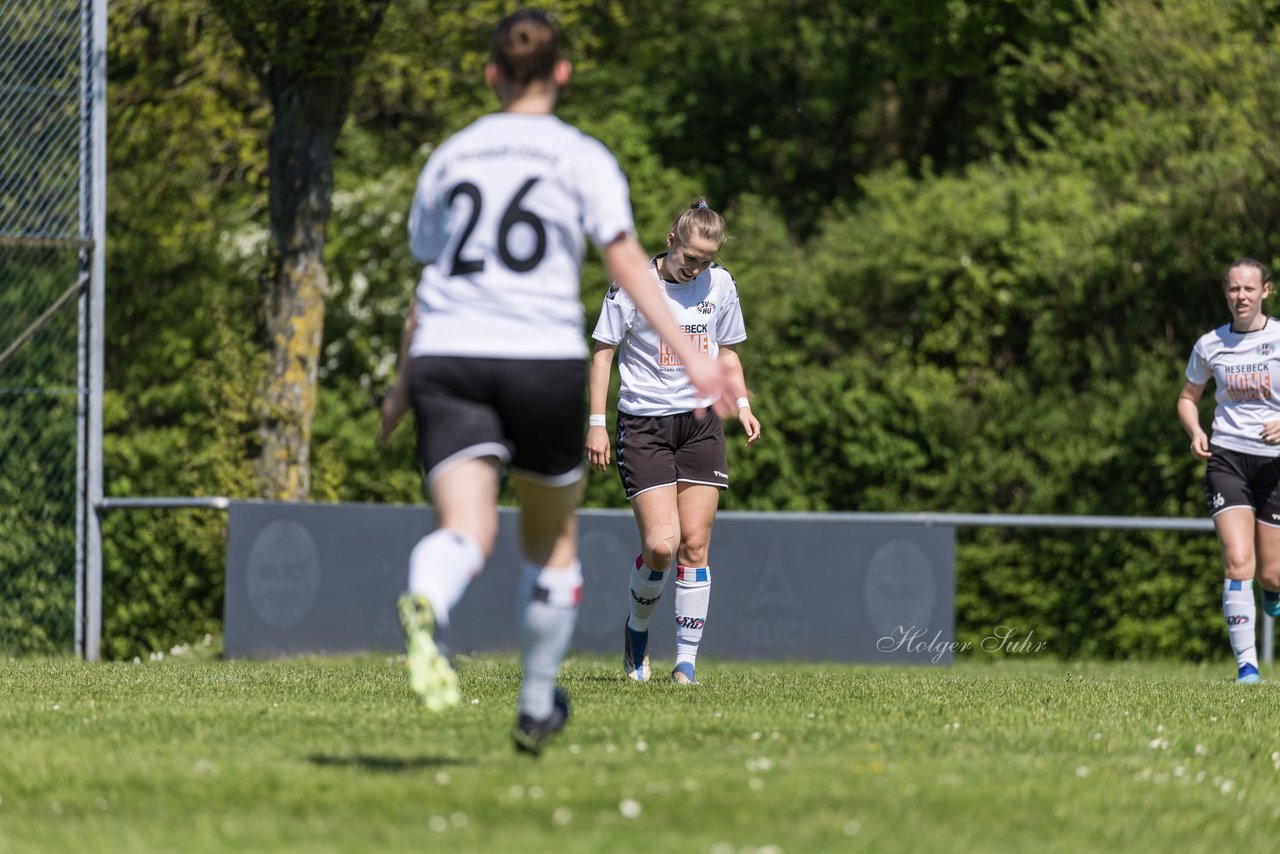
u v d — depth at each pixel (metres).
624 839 11.44
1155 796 14.43
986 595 54.75
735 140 87.56
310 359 52.12
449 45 55.25
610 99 84.88
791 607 42.53
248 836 11.54
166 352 59.66
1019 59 73.56
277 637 38.53
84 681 25.12
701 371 13.26
